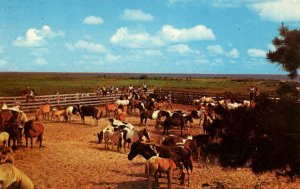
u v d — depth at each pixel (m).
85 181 13.60
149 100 36.72
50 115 32.25
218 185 13.85
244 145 9.32
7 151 12.12
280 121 8.82
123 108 34.25
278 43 9.48
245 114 9.39
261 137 9.17
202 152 10.16
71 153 18.22
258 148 9.12
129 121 30.66
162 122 25.16
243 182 14.55
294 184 14.48
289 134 8.88
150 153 14.23
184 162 13.66
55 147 19.41
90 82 99.06
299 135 8.85
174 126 25.33
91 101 40.47
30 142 20.47
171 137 16.44
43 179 13.54
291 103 9.10
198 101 40.75
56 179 13.65
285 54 9.20
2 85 72.62
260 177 15.39
